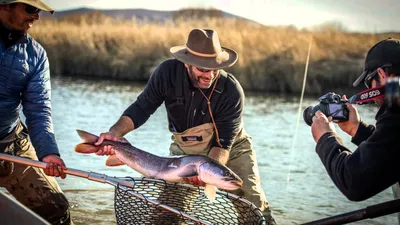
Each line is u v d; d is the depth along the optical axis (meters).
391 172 3.28
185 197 4.25
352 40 16.97
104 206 5.59
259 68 16.17
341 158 3.41
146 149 7.48
